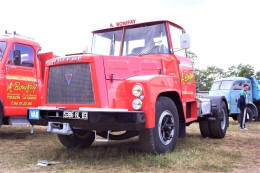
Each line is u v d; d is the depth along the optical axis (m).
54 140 6.31
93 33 5.85
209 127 6.97
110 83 4.18
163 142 4.51
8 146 5.58
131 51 5.34
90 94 4.18
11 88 6.66
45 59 7.55
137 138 6.68
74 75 4.35
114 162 4.17
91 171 3.68
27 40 7.21
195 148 5.35
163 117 4.52
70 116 4.05
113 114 3.88
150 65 4.74
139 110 4.11
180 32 5.87
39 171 3.71
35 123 4.59
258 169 3.92
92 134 5.48
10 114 6.63
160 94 4.68
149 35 5.32
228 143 6.23
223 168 3.89
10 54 6.77
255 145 5.96
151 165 3.95
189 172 3.68
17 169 3.83
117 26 5.54
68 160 4.30
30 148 5.37
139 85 4.13
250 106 12.76
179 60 5.43
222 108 7.20
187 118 5.84
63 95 4.45
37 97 7.24
